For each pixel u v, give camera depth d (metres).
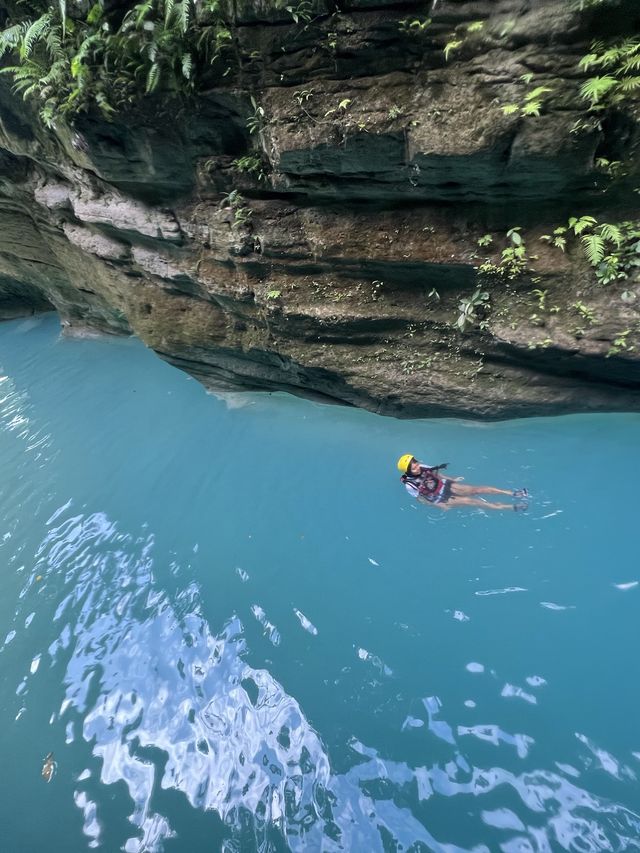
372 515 6.07
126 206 6.62
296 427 7.52
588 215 4.49
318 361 6.60
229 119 5.20
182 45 4.71
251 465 7.17
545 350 5.25
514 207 4.67
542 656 4.42
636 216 4.37
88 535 6.80
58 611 5.84
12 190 8.47
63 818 4.08
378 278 5.65
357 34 4.09
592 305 4.85
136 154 5.79
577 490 5.60
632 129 3.87
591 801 3.52
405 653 4.68
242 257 6.11
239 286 6.40
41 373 10.69
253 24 4.37
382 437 6.84
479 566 5.25
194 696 4.71
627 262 4.55
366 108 4.34
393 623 4.95
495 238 4.89
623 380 5.48
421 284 5.54
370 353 6.30
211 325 7.33
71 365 10.70
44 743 4.61
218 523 6.48
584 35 3.57
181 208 6.27
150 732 4.52
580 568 4.98
